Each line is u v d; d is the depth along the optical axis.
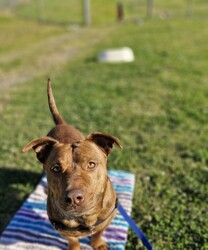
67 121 1.14
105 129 1.07
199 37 2.73
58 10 4.74
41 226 0.67
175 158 0.89
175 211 0.70
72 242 0.58
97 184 0.48
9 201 0.76
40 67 2.03
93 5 5.16
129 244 0.63
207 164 0.86
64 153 0.48
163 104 1.25
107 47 2.51
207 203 0.72
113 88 1.47
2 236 0.65
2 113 1.25
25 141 1.02
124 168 0.86
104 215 0.53
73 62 2.10
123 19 4.48
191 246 0.62
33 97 1.41
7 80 1.77
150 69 1.77
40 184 0.79
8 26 3.67
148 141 0.98
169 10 4.95
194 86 1.45
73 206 0.44
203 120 1.10
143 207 0.72
